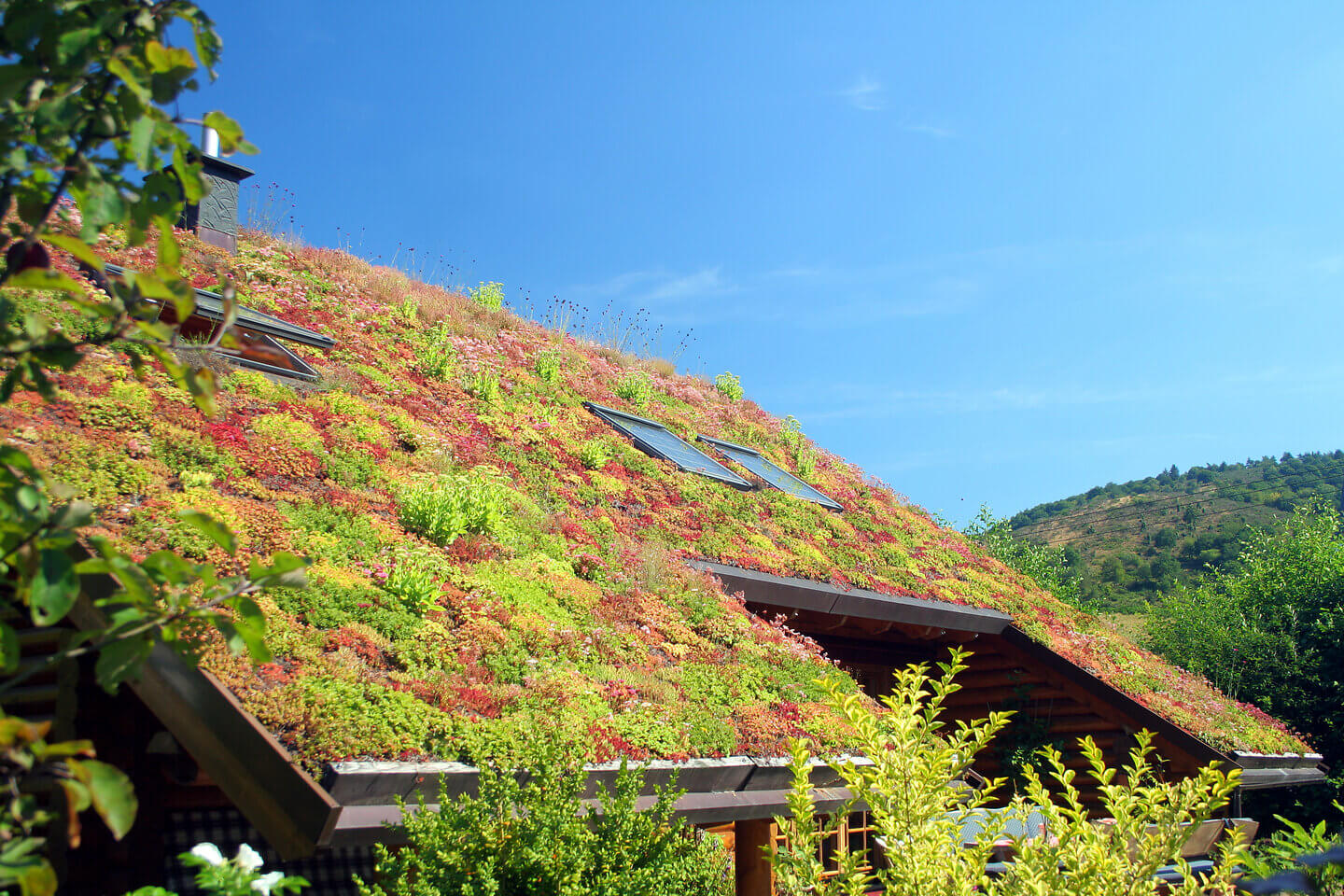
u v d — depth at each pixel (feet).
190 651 8.47
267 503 24.57
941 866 15.88
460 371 43.55
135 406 25.18
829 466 63.67
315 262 48.39
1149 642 79.51
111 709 19.90
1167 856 15.72
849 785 17.47
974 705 51.26
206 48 8.75
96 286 30.19
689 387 65.87
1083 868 15.72
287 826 15.46
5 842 6.82
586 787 20.25
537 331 60.75
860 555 46.29
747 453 56.95
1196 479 288.10
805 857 16.46
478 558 27.81
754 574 37.93
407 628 21.79
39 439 21.61
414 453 32.89
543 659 23.90
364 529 25.35
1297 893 9.12
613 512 37.60
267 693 16.72
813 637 46.70
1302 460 267.39
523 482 35.88
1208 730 44.52
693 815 22.43
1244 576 77.25
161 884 20.16
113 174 8.29
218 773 16.40
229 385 30.14
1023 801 17.71
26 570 7.34
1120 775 46.42
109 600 7.96
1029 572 88.79
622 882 16.57
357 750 16.70
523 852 15.88
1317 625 67.05
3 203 7.88
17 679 7.37
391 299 49.21
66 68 7.59
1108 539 256.93
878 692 50.44
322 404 32.45
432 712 18.85
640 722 22.93
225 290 8.42
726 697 26.66
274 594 20.45
